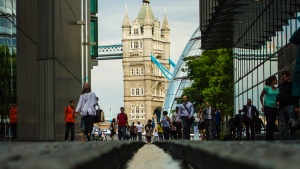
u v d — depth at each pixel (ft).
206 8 162.50
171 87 624.59
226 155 11.84
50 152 11.05
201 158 21.56
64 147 15.10
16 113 113.29
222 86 269.85
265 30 140.67
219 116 168.96
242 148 12.11
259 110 154.30
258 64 155.74
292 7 113.80
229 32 174.50
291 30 114.83
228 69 269.85
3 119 104.94
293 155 8.61
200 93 311.27
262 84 149.89
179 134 171.63
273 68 135.95
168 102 622.54
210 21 160.86
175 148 52.03
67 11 160.04
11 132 110.11
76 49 183.93
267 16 134.82
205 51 305.53
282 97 75.20
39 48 134.00
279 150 9.78
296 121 74.90
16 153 10.48
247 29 163.32
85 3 241.96
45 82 132.77
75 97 178.81
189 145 31.48
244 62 182.39
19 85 116.37
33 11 130.41
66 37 156.56
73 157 10.00
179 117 132.87
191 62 315.78
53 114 132.05
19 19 116.98
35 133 130.11
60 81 142.51
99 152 15.75
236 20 153.48
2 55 104.94
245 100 181.27
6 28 107.65
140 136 347.15
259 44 153.17
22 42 119.24
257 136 146.10
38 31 133.80
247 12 142.00
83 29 232.32
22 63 118.83
